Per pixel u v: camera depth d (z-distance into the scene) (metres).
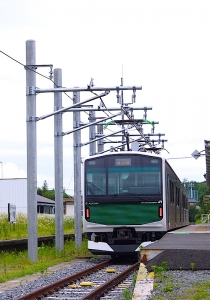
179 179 25.47
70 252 22.16
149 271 11.58
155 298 8.47
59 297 10.55
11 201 58.69
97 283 12.77
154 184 18.22
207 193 82.00
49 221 36.09
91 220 18.22
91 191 18.38
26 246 23.77
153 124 24.36
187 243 14.27
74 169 24.62
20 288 11.91
